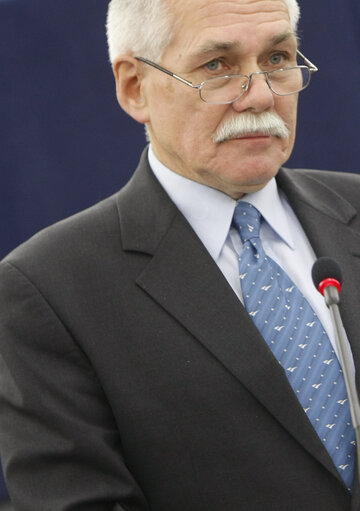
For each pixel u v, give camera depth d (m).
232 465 4.74
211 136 4.97
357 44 9.84
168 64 5.05
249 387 4.76
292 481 4.71
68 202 9.26
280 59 5.02
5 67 9.01
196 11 4.89
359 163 9.90
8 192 9.09
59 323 4.93
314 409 4.88
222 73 4.94
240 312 4.93
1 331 5.04
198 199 5.29
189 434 4.77
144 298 4.98
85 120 9.26
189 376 4.81
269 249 5.31
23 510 4.86
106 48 9.27
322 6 9.70
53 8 9.08
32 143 9.13
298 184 5.71
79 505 4.76
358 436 4.14
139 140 9.45
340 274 4.60
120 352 4.89
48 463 4.87
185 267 5.05
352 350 4.98
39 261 5.09
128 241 5.14
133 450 4.86
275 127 4.92
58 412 4.86
